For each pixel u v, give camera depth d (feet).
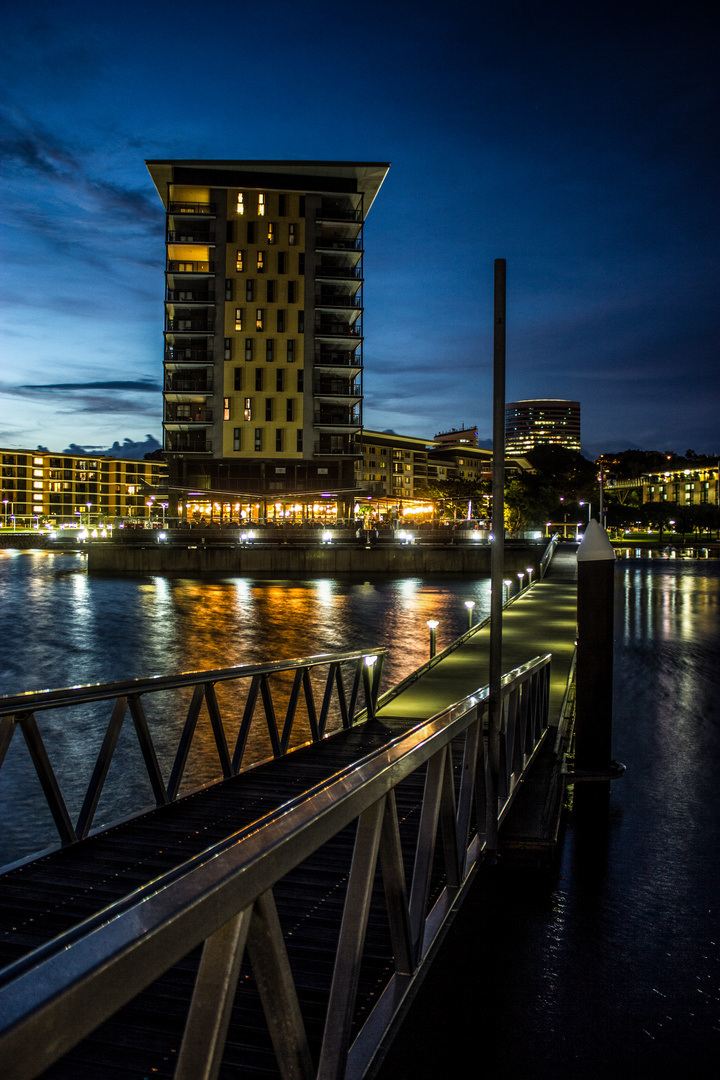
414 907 11.89
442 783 12.71
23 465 569.64
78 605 155.53
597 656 27.35
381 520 353.51
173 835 19.11
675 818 25.38
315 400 278.26
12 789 39.01
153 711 55.67
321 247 275.18
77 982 3.77
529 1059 10.86
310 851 6.98
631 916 16.57
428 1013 11.55
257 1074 8.77
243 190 273.95
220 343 274.16
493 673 18.70
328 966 11.51
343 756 30.12
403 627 120.16
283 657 91.45
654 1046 11.39
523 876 18.17
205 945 5.46
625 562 296.30
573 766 28.30
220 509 285.23
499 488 18.88
